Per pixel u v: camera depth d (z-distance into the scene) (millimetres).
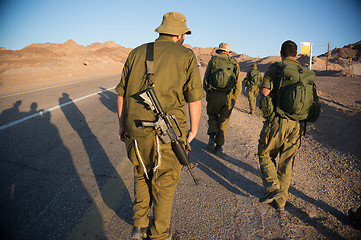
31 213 2221
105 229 2090
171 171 1701
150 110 1585
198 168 3295
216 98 3570
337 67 65938
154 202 1708
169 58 1603
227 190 2797
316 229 2217
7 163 3129
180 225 2174
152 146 1618
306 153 4047
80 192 2609
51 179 2828
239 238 2062
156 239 1719
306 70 2268
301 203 2598
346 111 6277
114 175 3016
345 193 2824
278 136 2344
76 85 11578
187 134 1823
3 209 2242
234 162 3574
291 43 2375
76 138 4234
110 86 11367
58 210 2291
